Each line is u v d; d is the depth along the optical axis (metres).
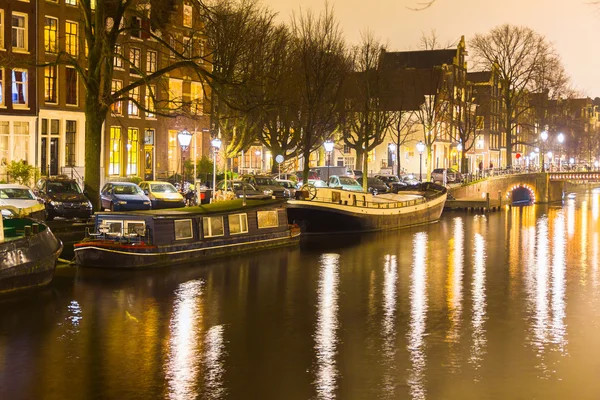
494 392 15.15
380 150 86.12
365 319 20.77
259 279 25.77
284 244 33.09
